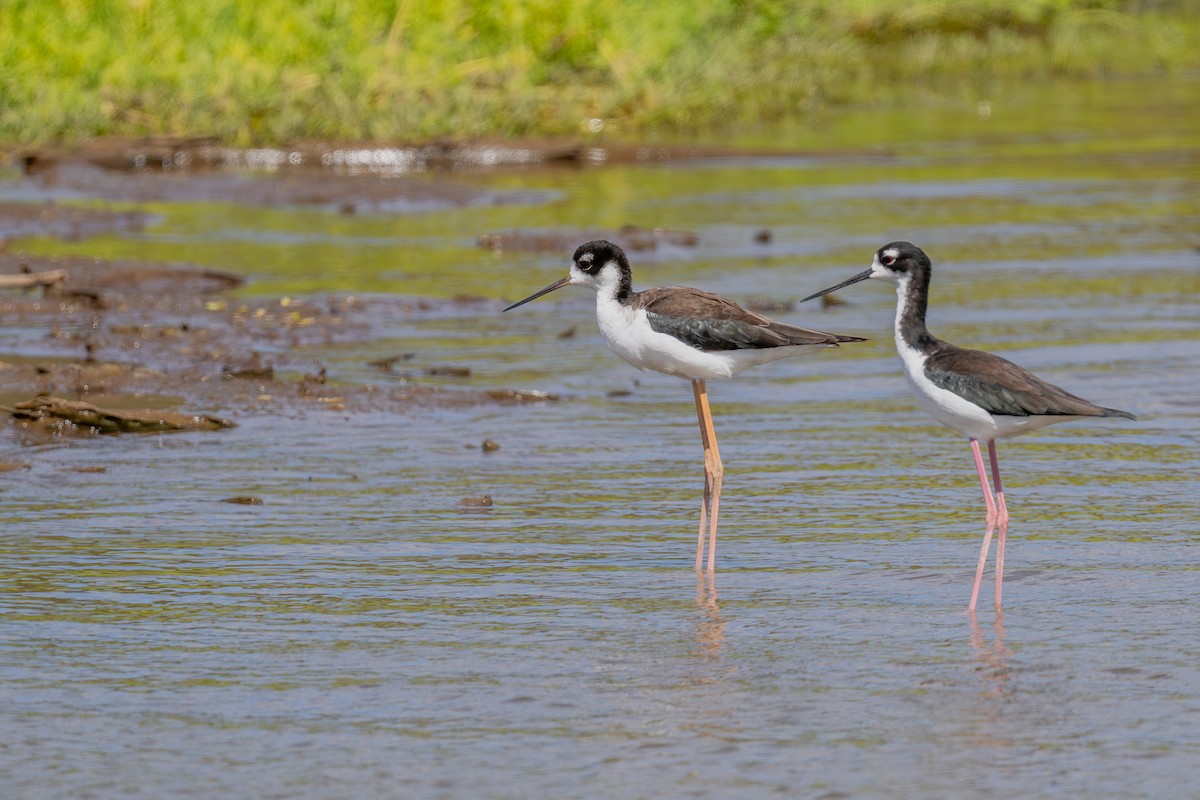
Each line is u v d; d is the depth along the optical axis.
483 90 34.72
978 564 9.88
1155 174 29.66
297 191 28.00
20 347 17.36
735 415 15.01
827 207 26.56
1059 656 8.90
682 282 20.61
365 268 21.89
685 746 7.79
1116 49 52.81
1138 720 8.02
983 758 7.61
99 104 31.97
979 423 10.04
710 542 10.65
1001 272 21.39
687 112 36.56
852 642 9.20
